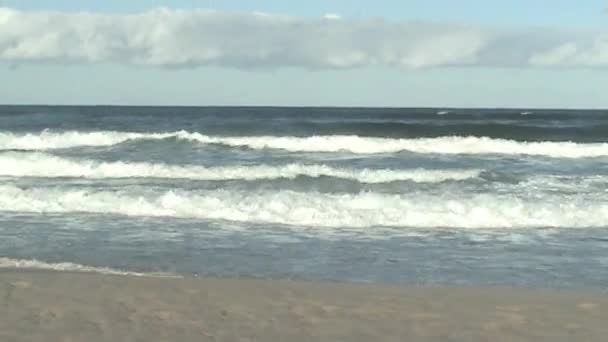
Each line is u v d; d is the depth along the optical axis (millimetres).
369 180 14812
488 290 7016
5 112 52938
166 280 7211
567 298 6648
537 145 21516
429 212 11641
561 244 9742
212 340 5086
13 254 8742
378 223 11242
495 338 5277
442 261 8633
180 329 5359
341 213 11664
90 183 14766
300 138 22297
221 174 15906
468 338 5270
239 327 5453
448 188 13953
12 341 4949
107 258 8578
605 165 18328
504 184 14438
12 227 10695
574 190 13719
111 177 15789
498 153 20953
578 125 31266
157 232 10367
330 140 22219
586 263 8539
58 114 49844
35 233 10203
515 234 10469
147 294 6520
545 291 6992
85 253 8859
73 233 10227
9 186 13859
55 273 7527
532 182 14688
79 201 12609
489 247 9531
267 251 9141
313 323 5617
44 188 13531
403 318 5820
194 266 8203
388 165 17922
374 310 6070
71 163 16672
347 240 9945
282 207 12000
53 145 22156
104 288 6723
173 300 6309
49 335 5113
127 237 9969
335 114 58594
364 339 5195
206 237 10031
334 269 8148
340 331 5395
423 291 6914
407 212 11633
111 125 33688
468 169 16438
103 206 12367
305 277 7707
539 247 9539
